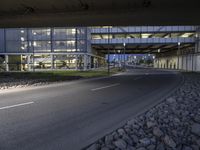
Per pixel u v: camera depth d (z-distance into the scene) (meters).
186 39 53.62
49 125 6.12
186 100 9.99
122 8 18.67
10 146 4.64
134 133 5.51
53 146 4.66
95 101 9.88
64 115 7.23
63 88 14.66
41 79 20.84
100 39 54.97
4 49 47.34
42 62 46.81
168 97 10.88
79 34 46.03
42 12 20.14
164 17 21.00
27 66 47.12
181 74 33.84
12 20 22.88
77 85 16.66
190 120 6.60
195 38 50.28
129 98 10.78
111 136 5.22
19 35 46.94
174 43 54.91
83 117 7.02
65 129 5.79
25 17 21.64
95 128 5.89
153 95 11.77
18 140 4.98
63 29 46.03
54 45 46.44
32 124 6.19
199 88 14.34
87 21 23.23
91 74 29.89
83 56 46.34
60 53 46.41
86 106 8.73
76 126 6.06
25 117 6.93
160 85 17.02
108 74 31.03
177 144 4.77
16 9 19.72
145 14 19.86
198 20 22.22
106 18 21.64
